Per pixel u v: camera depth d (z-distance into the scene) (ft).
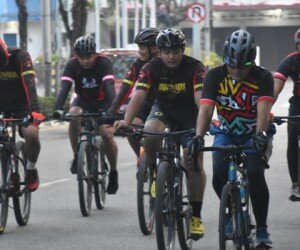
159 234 39.83
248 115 39.75
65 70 57.93
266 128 38.63
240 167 39.11
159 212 39.81
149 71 44.37
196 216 43.98
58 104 57.16
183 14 249.75
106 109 57.67
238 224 37.40
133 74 51.01
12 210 56.49
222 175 39.17
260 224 40.40
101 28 263.49
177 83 44.11
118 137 107.04
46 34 140.77
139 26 280.92
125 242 46.16
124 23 224.12
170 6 251.19
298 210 55.52
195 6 176.96
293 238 47.16
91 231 49.26
